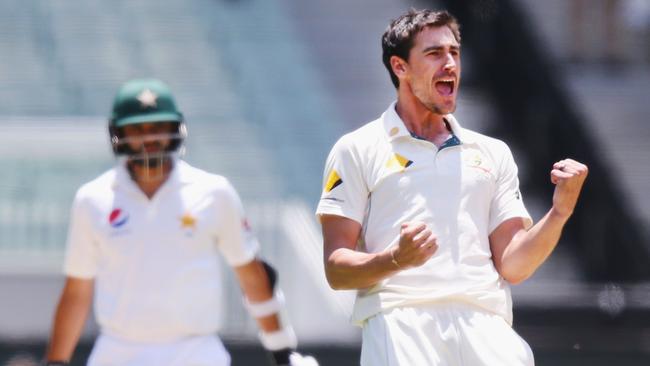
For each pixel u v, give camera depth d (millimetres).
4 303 52125
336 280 16703
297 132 66188
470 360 16547
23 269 52281
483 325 16625
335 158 17234
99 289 17938
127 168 18109
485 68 71562
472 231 16797
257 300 19172
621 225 62125
